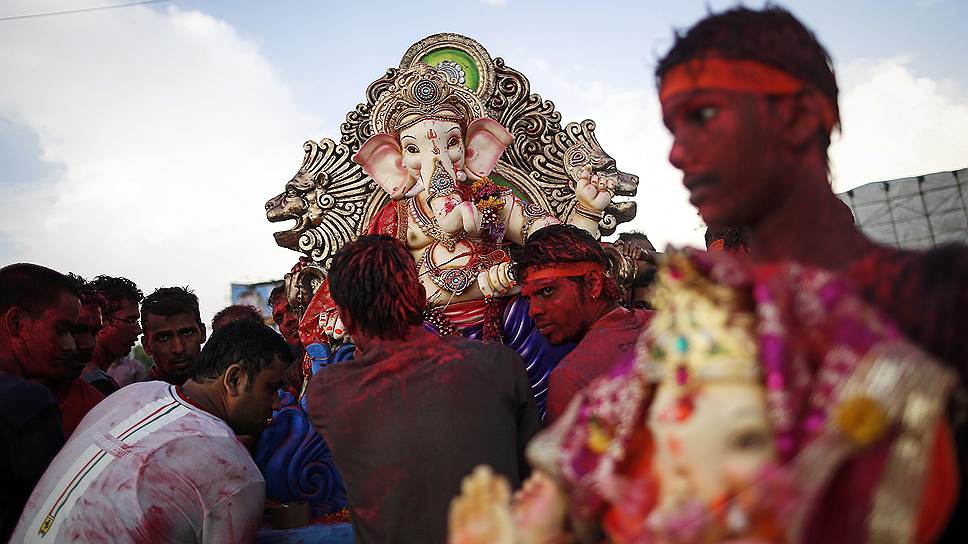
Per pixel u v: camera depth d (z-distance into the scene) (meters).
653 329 0.75
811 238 0.76
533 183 2.99
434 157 2.66
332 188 3.03
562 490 0.79
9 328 2.13
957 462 0.64
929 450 0.58
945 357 0.66
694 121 0.76
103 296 3.24
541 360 2.62
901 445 0.57
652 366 0.72
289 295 2.99
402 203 2.78
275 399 2.21
